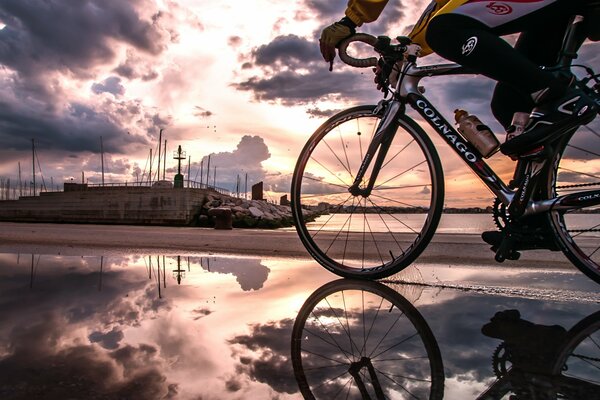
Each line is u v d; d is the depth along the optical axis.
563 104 1.46
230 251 3.03
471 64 1.62
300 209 2.20
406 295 1.60
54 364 0.85
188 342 1.00
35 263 2.37
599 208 1.57
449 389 0.75
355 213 2.23
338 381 0.78
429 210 1.92
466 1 1.59
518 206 1.64
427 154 1.93
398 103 1.98
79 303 1.40
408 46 1.96
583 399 0.71
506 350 0.96
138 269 2.16
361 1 1.88
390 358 0.91
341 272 2.02
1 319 1.19
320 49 2.05
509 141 1.58
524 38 1.77
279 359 0.90
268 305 1.39
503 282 1.87
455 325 1.18
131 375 0.80
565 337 1.06
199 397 0.71
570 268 2.22
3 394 0.71
